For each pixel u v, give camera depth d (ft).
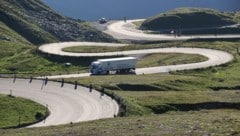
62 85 613.52
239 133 296.51
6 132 387.34
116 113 469.16
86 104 513.86
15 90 586.86
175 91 624.59
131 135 313.73
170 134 305.32
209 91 616.80
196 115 396.78
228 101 530.68
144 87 639.76
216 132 301.43
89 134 332.80
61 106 510.17
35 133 363.35
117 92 590.14
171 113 484.74
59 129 376.89
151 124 352.08
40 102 527.40
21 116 476.54
